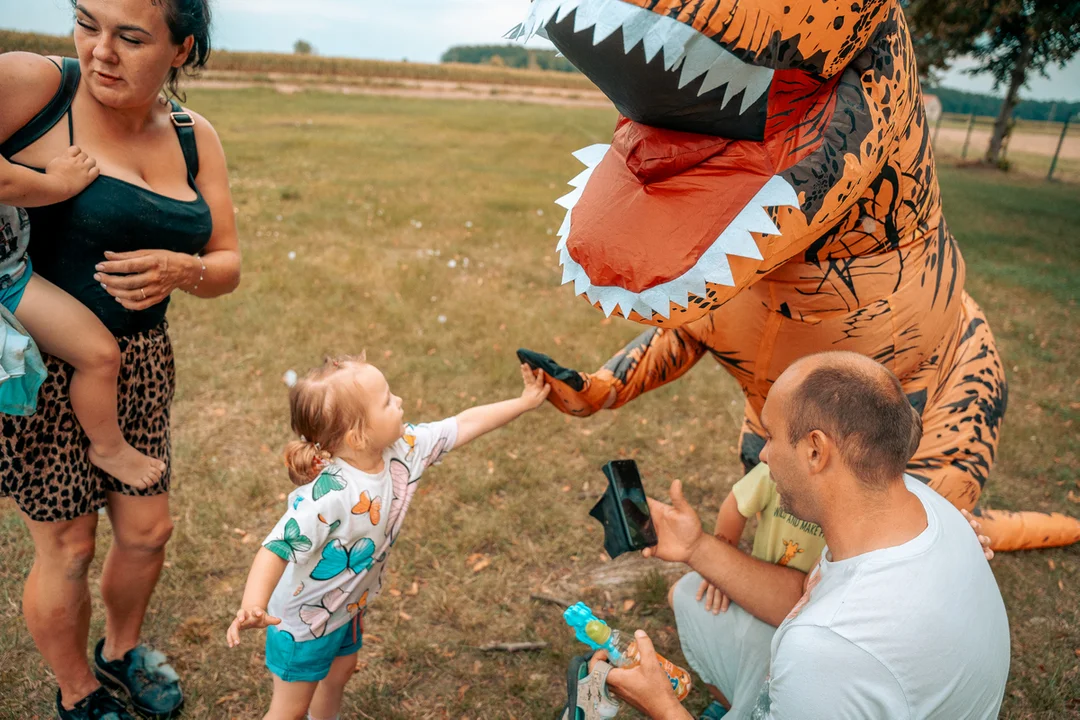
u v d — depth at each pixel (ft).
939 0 55.31
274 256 25.08
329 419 6.66
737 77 5.54
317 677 7.51
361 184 39.75
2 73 6.34
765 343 8.04
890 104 6.53
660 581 11.05
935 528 5.36
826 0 5.57
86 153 6.78
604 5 5.27
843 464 5.22
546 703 9.25
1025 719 9.31
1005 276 28.19
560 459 14.34
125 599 8.45
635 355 9.03
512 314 21.15
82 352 6.74
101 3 6.24
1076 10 51.72
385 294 21.77
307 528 6.65
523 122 86.12
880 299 7.48
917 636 4.92
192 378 16.26
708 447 14.99
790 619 5.74
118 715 8.27
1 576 10.50
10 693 8.82
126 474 7.45
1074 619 11.00
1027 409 17.35
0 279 6.48
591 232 6.35
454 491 13.11
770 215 5.96
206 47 7.31
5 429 6.85
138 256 6.93
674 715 5.82
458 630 10.30
